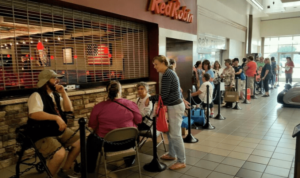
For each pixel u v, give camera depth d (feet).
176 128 10.85
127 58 19.06
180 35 23.88
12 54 12.85
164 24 21.34
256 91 39.01
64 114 10.27
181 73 27.68
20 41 12.76
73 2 13.39
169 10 21.29
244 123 19.42
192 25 26.27
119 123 9.52
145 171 11.05
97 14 16.33
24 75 12.64
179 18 22.99
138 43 20.06
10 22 12.51
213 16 34.58
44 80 9.32
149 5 19.15
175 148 11.20
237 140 15.19
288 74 46.03
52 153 9.06
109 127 9.41
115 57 18.07
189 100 14.75
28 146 9.19
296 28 55.77
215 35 36.01
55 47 14.65
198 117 17.97
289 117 21.36
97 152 9.67
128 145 9.59
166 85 10.42
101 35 16.85
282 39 59.57
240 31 47.26
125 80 18.88
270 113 23.07
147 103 10.97
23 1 12.32
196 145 14.30
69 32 15.08
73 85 14.93
